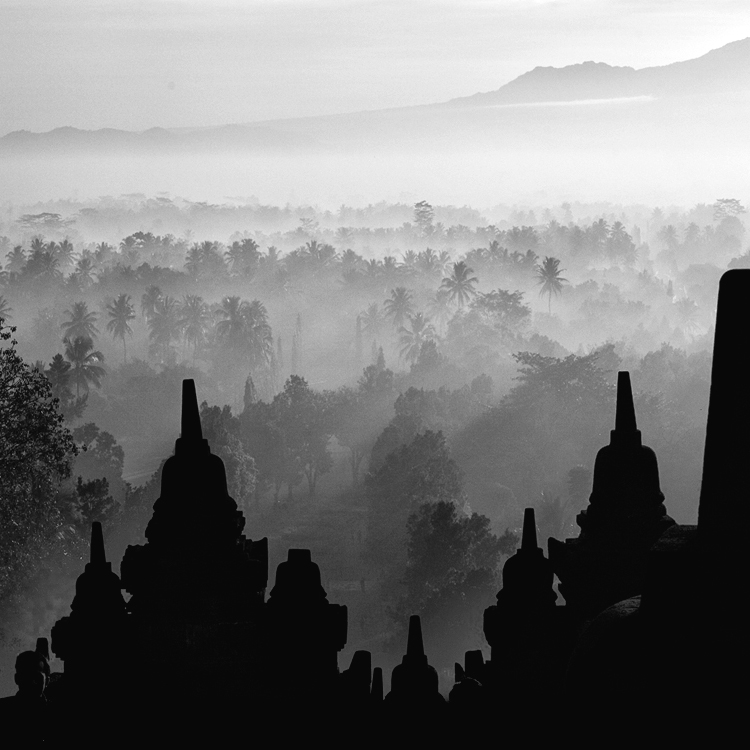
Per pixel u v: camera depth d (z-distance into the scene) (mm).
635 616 10164
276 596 19000
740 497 9578
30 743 18781
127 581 20609
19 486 58000
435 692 19000
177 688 18984
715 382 9758
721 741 9273
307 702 18578
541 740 19109
